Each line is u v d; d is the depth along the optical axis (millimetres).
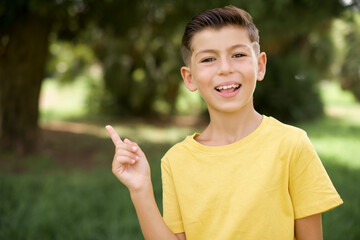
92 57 13148
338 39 17891
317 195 1112
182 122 12500
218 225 1138
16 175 5070
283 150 1137
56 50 12031
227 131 1229
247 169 1142
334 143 7402
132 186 1188
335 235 2910
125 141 1210
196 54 1195
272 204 1104
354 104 18844
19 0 5152
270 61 11039
